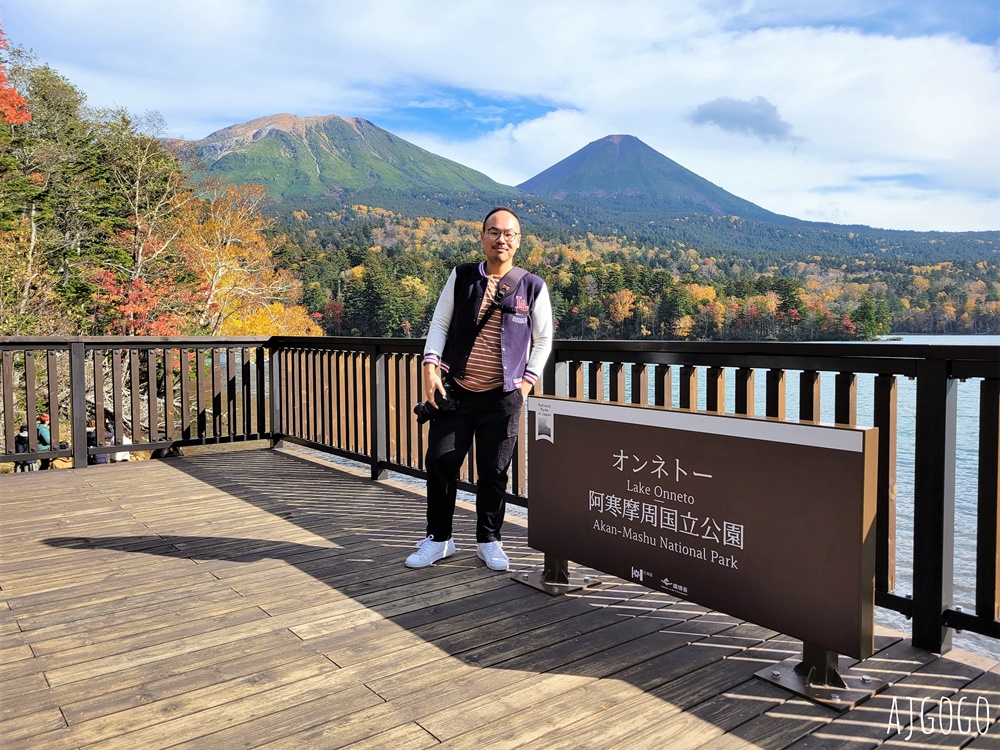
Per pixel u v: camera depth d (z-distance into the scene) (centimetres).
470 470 393
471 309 272
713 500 205
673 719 172
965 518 1005
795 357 236
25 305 1988
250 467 507
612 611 242
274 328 3259
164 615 240
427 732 166
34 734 167
